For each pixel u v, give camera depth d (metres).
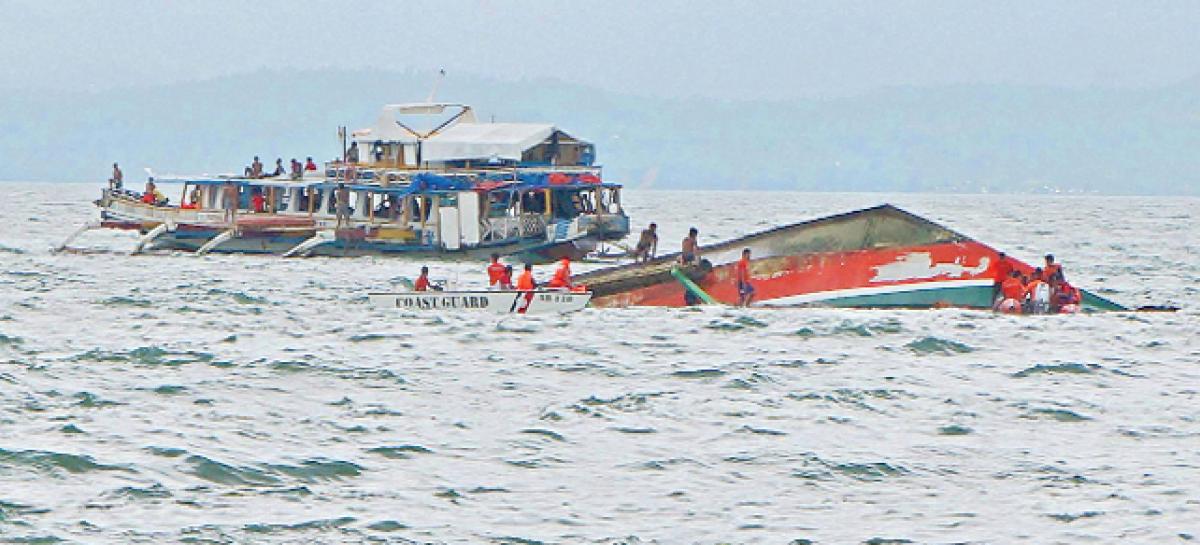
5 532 70.06
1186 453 89.50
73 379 111.50
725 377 116.00
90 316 155.75
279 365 119.94
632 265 161.62
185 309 162.00
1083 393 110.38
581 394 108.50
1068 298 157.88
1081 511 76.06
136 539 69.75
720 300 161.50
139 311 160.50
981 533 72.44
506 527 72.75
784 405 104.00
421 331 143.38
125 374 114.88
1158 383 115.50
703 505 76.81
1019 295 156.75
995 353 130.62
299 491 78.56
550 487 80.00
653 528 72.75
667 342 136.50
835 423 97.88
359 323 149.75
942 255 157.62
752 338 139.25
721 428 95.81
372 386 111.38
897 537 71.69
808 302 160.00
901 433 94.88
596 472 83.38
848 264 159.00
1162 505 77.19
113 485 78.50
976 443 91.94
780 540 71.00
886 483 81.62
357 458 86.00
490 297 157.50
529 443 90.56
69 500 75.62
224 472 81.88
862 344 135.88
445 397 106.94
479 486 80.06
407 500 77.19
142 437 89.81
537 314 156.50
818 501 77.75
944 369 121.44
